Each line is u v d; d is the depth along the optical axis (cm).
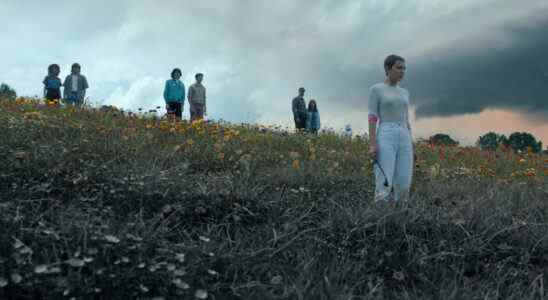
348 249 493
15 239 380
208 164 852
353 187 763
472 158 1373
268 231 520
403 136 633
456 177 1024
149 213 549
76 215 456
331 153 1123
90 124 1012
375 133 635
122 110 1226
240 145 1038
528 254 499
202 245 467
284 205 602
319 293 409
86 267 382
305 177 770
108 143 823
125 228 444
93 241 398
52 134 877
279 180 741
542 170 1252
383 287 451
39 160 641
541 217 622
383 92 635
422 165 1081
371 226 512
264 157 960
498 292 448
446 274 471
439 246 495
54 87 1538
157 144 943
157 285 382
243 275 437
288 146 1160
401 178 637
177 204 559
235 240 510
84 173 605
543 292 449
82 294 355
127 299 372
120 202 559
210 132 1112
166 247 431
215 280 426
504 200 703
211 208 567
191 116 1584
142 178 604
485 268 485
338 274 445
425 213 552
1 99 1247
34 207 514
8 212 442
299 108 1811
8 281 354
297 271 455
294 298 406
